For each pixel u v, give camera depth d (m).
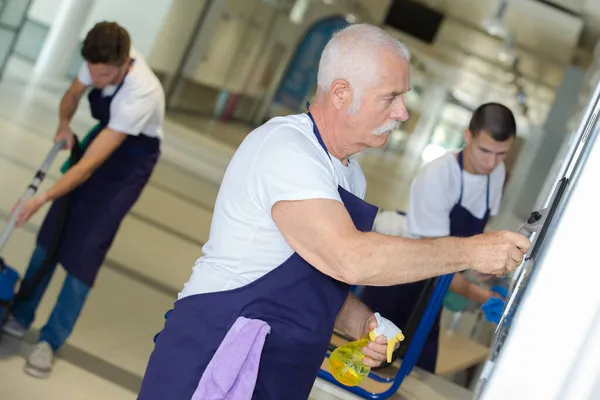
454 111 22.31
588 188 1.44
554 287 1.45
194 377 2.31
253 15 21.55
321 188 2.17
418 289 4.34
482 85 21.95
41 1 12.87
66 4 13.12
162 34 16.25
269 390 2.33
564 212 1.45
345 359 2.63
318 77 2.34
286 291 2.29
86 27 13.70
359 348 2.60
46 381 4.03
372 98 2.24
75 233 4.15
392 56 2.24
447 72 22.02
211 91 20.81
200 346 2.31
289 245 2.28
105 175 4.24
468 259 2.13
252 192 2.27
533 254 1.64
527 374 1.46
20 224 3.95
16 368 4.06
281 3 22.88
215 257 2.35
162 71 17.14
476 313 5.59
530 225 1.95
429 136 22.42
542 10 15.66
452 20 20.73
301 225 2.16
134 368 4.52
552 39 17.38
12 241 5.55
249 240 2.29
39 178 4.05
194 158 13.10
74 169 4.00
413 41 21.89
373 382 3.87
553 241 1.45
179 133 15.17
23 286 4.22
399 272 2.11
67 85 13.11
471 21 20.25
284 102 24.83
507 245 2.11
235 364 2.24
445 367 4.73
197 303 2.34
